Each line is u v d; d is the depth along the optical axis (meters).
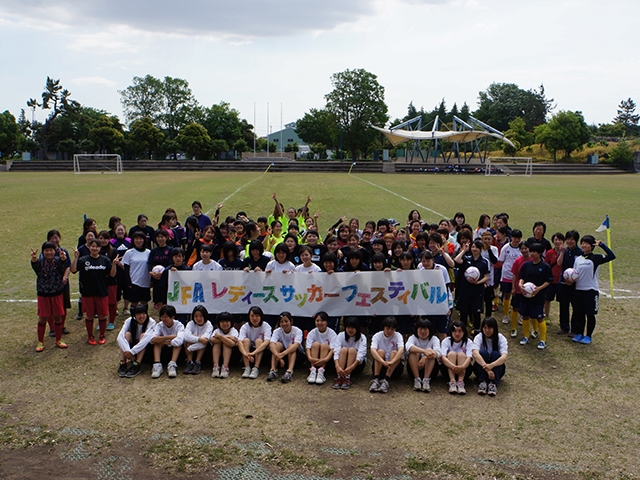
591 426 6.16
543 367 7.82
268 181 39.66
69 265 8.38
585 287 8.62
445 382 7.42
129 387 7.11
